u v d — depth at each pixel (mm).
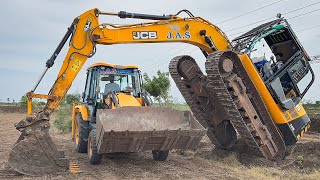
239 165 7910
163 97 20750
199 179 6582
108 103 8203
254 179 6621
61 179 6395
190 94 9344
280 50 9141
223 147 9117
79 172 6961
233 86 7738
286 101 8148
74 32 7578
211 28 8742
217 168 7598
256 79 7996
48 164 6738
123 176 6785
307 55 8828
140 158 8711
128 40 7965
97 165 7750
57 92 7371
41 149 6664
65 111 16250
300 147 8984
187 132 6891
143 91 9219
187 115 7805
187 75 9102
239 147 8992
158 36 8219
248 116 7848
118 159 8508
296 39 8688
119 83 9180
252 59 8727
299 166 7605
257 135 7910
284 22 8664
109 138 6473
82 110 9172
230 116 7949
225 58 7746
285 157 8352
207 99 9070
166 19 8398
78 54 7586
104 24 7785
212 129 9094
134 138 6629
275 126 8133
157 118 7543
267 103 8102
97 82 8906
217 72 7461
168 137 6840
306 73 8805
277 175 6984
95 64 8969
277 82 8148
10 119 21469
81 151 9492
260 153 7965
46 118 6809
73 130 10812
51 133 15062
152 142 6852
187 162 8250
